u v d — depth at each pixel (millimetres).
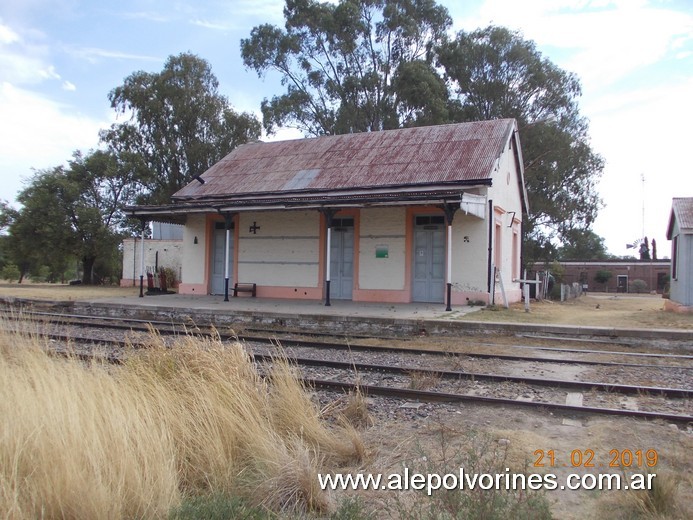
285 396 5422
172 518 3484
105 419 4109
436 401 6922
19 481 3443
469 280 17516
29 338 7691
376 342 12148
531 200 33344
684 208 17516
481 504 3488
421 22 37562
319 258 19609
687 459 4844
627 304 25641
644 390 7312
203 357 5855
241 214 21016
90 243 31391
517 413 6398
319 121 38438
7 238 30734
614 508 3965
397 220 18406
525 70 34250
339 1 36625
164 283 24531
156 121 37062
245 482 4172
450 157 19000
